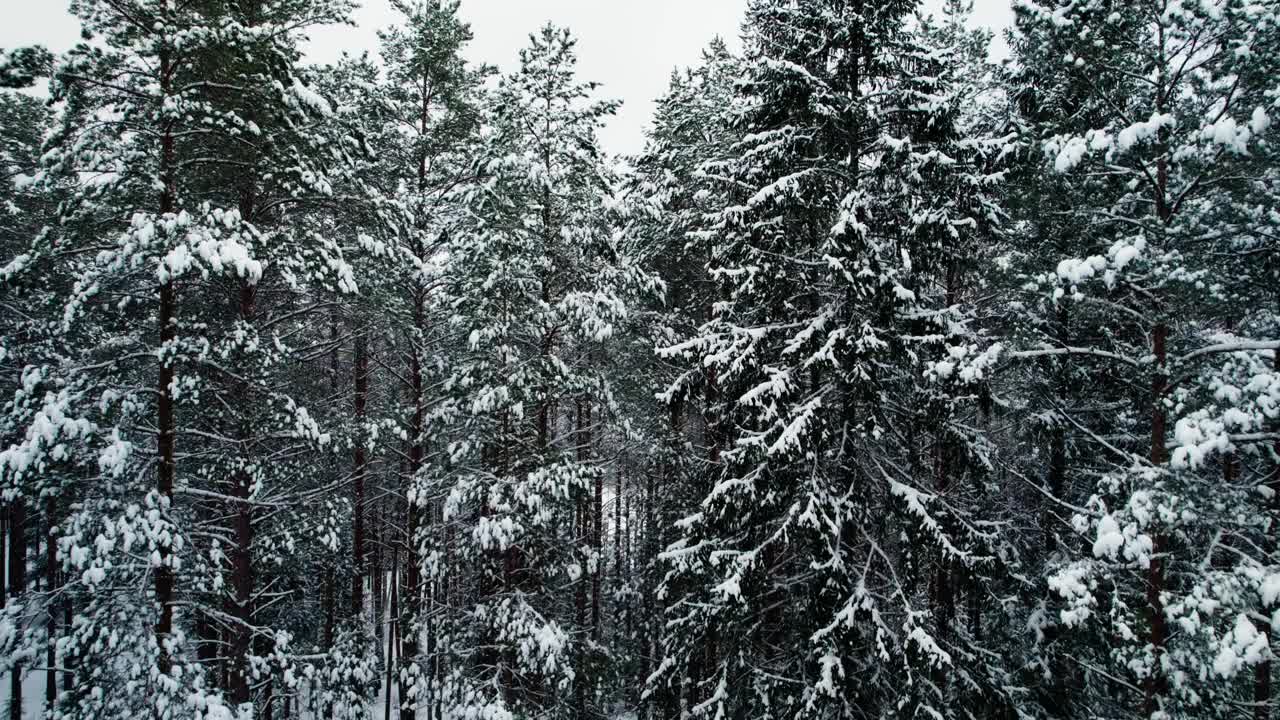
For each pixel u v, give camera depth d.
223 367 9.60
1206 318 8.62
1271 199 7.42
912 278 10.34
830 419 10.29
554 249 12.97
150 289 9.39
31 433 7.53
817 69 10.46
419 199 14.20
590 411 17.08
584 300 12.26
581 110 12.82
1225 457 9.07
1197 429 6.82
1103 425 12.04
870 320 10.09
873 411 10.18
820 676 9.34
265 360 9.61
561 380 12.65
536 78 12.50
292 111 9.35
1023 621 11.95
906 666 8.63
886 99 10.02
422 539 13.44
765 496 9.95
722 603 10.20
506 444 12.93
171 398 9.46
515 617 12.00
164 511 8.80
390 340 14.22
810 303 11.16
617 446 17.92
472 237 11.90
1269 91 6.89
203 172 10.02
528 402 12.56
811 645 9.49
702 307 16.84
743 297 11.28
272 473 11.23
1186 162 7.61
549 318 12.38
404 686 13.62
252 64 8.91
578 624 16.59
